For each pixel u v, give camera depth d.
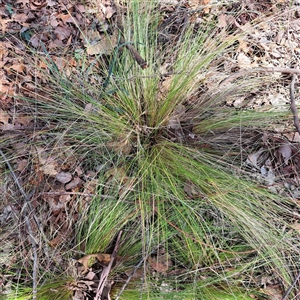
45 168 1.09
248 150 1.17
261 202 1.09
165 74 1.18
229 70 1.30
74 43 1.28
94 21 1.31
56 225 1.06
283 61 1.35
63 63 1.25
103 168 1.12
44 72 1.19
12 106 1.18
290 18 1.41
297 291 1.01
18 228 1.04
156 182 1.05
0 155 1.10
